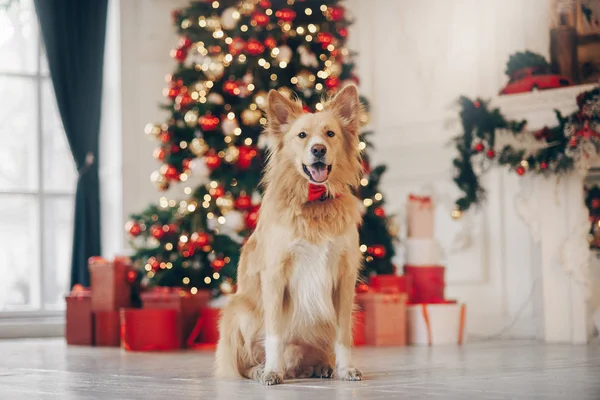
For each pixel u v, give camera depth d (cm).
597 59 736
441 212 846
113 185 945
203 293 717
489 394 334
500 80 800
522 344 680
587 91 654
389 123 901
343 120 421
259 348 423
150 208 741
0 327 888
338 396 336
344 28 776
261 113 712
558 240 693
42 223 941
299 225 393
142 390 379
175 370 493
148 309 692
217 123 718
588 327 719
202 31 738
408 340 712
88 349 701
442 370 453
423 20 870
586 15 742
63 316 934
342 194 406
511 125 697
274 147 416
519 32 782
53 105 956
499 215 797
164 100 962
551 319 702
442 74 852
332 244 397
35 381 436
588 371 434
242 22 733
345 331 408
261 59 713
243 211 712
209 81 723
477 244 812
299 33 731
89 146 933
